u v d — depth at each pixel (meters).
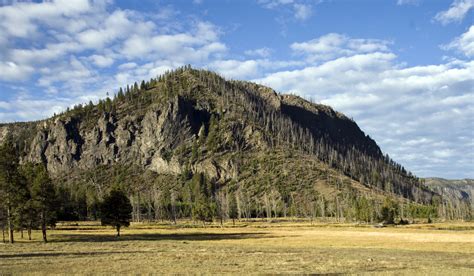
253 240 88.94
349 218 190.62
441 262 48.00
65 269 40.28
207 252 59.88
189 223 186.62
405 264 45.72
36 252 58.56
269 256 54.44
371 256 54.88
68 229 124.44
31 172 95.25
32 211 79.75
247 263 45.88
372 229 130.00
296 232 114.56
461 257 54.19
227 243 80.31
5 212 80.81
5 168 79.38
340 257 53.34
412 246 72.12
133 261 47.66
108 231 119.19
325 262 47.44
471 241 80.25
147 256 53.50
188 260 48.91
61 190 174.75
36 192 81.75
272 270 40.19
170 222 193.50
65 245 71.81
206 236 101.38
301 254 57.38
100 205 102.94
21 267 41.69
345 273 38.12
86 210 198.12
